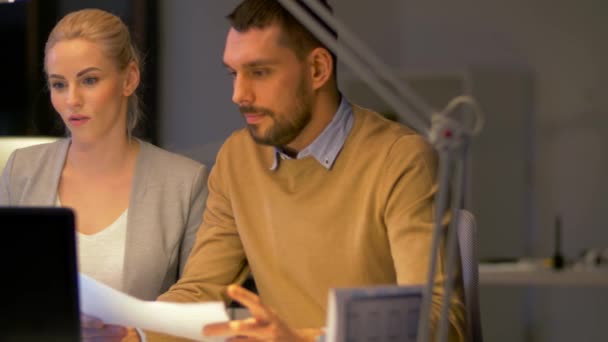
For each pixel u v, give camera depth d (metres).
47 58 2.16
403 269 1.88
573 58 5.85
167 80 5.36
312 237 2.02
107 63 2.15
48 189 2.27
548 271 4.65
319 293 2.03
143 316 1.75
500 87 5.81
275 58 1.87
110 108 2.19
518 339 5.91
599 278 4.62
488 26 5.95
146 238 2.26
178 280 2.30
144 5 5.07
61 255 1.34
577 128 5.84
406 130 2.05
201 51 5.37
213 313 1.75
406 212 1.92
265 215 2.09
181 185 2.31
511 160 5.81
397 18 6.04
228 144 2.21
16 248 1.34
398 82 1.46
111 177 2.28
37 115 4.18
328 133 2.01
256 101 1.89
